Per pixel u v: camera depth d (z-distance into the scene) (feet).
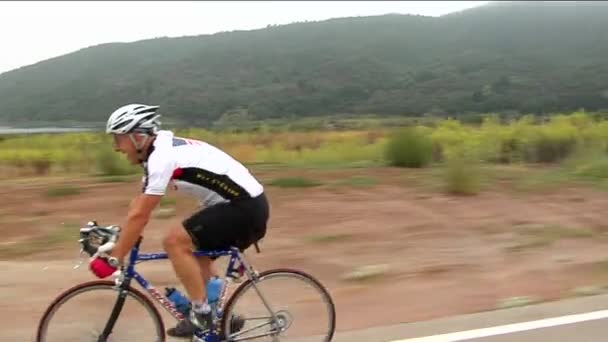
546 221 30.27
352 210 30.91
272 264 23.65
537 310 18.29
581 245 26.66
